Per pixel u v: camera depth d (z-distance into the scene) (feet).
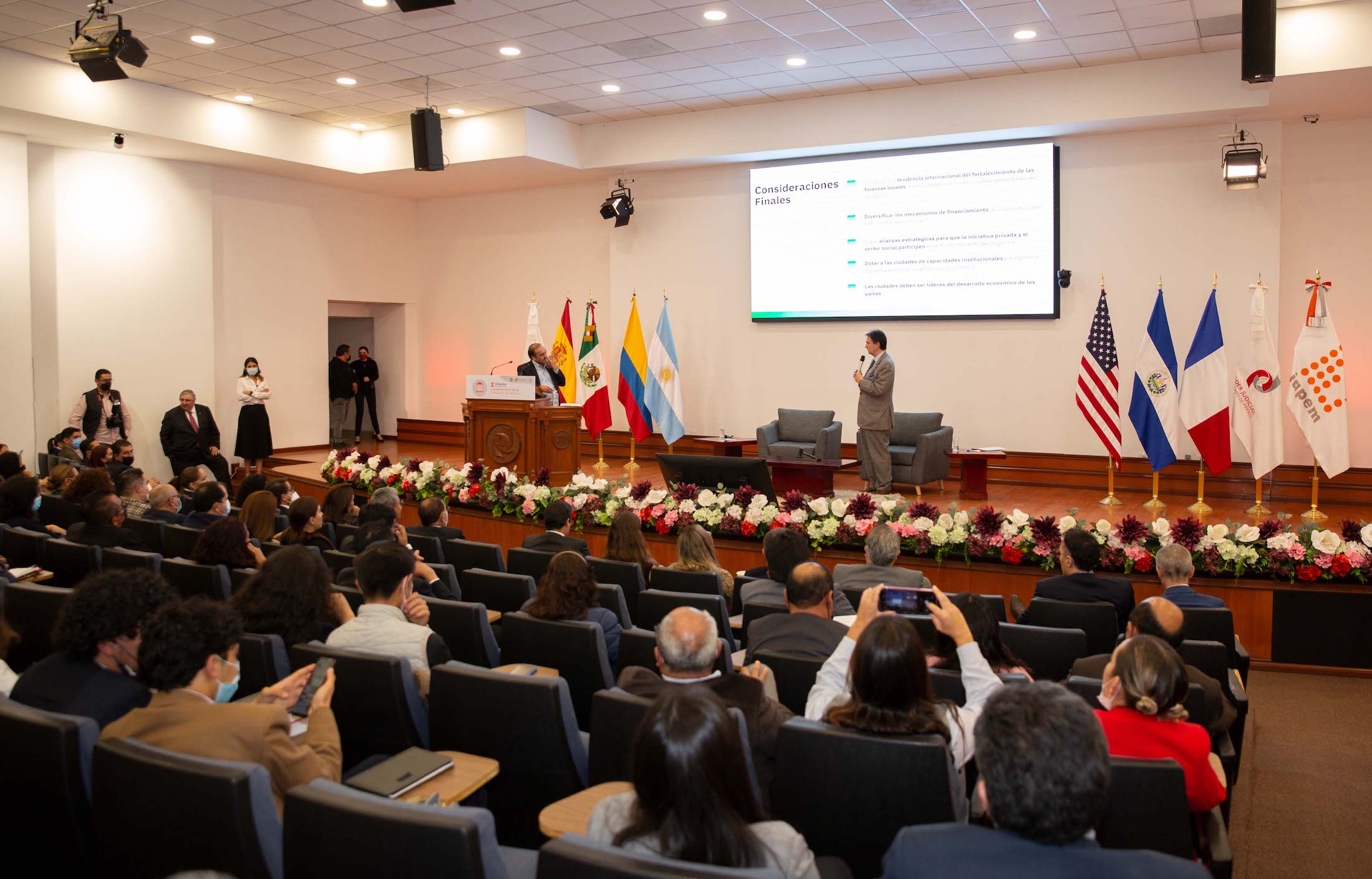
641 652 12.60
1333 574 19.86
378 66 35.06
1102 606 15.21
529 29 30.81
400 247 53.16
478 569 17.46
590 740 9.53
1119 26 29.96
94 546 17.61
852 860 8.01
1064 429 37.55
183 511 27.30
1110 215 36.35
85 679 8.91
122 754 6.90
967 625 9.72
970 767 10.48
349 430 55.16
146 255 41.37
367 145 45.57
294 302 47.78
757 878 5.21
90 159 39.75
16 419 36.63
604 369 42.42
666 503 26.71
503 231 50.83
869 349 33.65
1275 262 33.99
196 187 42.86
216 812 6.57
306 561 11.96
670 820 5.85
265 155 41.81
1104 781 5.38
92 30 26.27
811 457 36.88
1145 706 8.68
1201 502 32.30
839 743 7.89
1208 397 31.55
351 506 21.97
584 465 44.01
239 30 31.01
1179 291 35.40
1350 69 27.71
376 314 54.80
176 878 4.12
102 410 38.73
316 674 9.48
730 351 43.70
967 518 22.94
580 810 7.98
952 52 32.89
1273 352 30.89
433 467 32.22
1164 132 35.40
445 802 8.00
